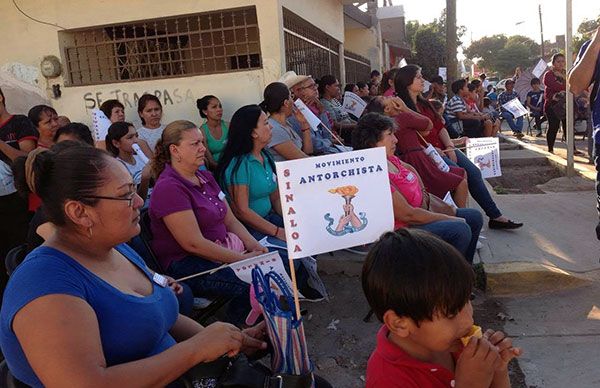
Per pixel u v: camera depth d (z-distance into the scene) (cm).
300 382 203
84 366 160
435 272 152
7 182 464
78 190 178
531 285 444
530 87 1580
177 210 337
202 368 200
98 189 180
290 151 481
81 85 700
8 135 518
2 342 170
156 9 667
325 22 984
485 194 567
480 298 442
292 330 208
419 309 154
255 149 421
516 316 409
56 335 160
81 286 175
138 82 684
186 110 677
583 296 429
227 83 661
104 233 185
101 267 190
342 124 794
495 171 570
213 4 652
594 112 430
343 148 610
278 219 437
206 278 345
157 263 350
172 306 217
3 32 709
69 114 709
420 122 497
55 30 696
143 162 501
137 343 186
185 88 671
